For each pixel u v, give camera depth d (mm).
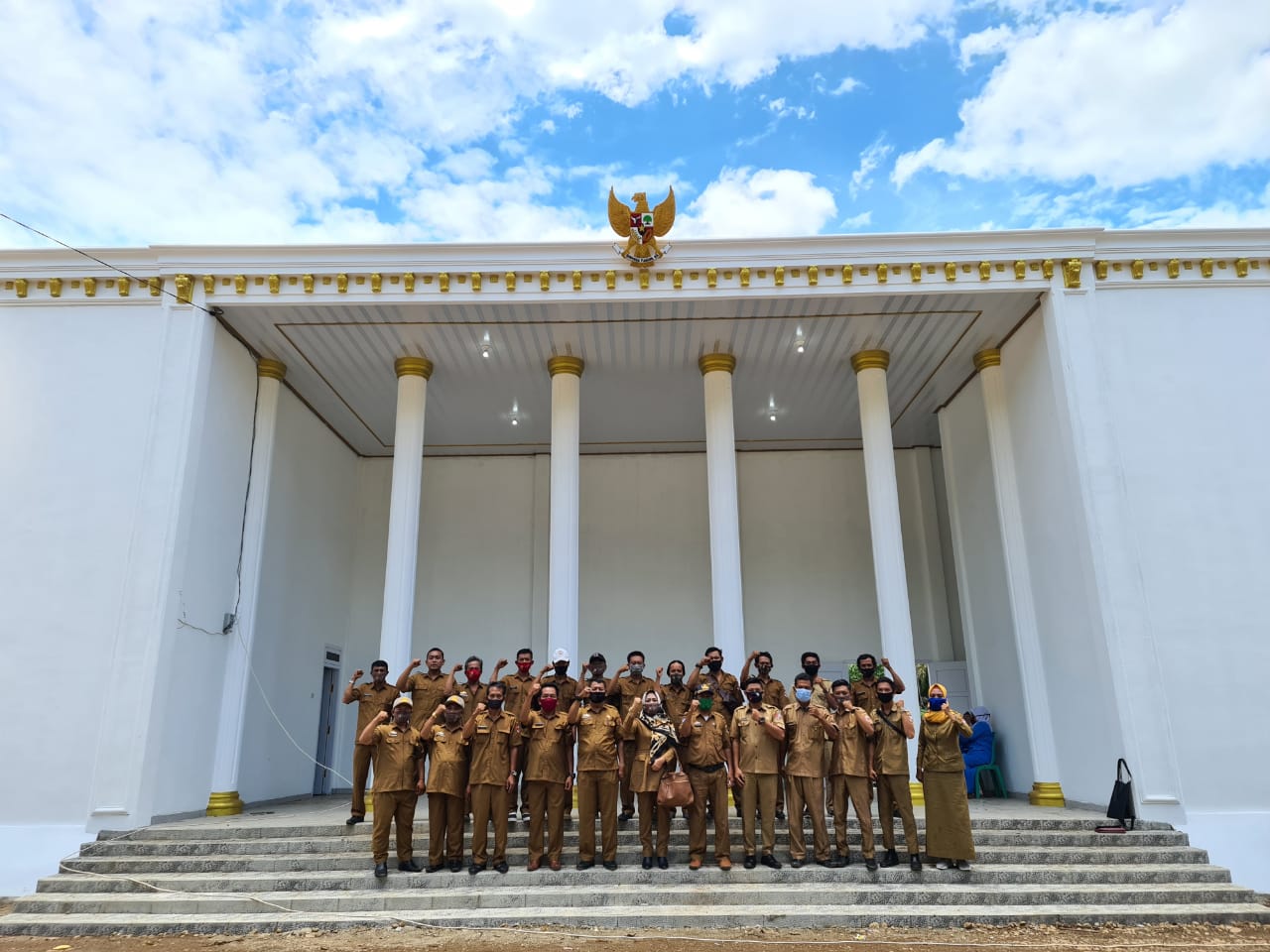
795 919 6352
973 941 6020
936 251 9734
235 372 10461
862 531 14875
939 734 7242
